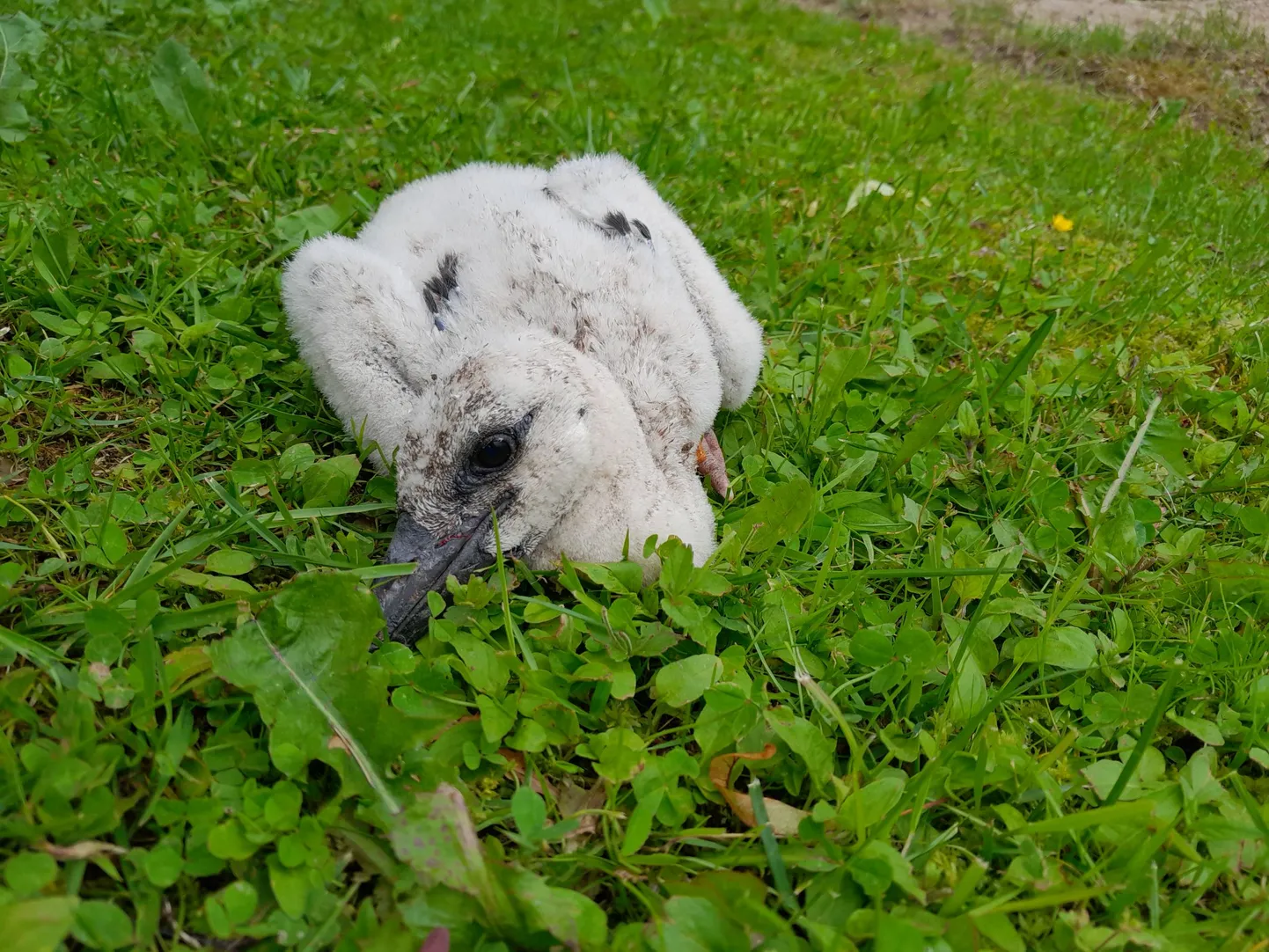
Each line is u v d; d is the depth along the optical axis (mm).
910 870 228
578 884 235
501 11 978
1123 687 297
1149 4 924
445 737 255
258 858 223
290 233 462
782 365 442
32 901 181
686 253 409
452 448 297
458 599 292
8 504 305
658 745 267
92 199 461
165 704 240
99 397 363
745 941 207
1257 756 271
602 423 317
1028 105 838
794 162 646
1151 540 363
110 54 652
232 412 377
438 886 211
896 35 1015
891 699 283
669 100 745
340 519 338
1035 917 233
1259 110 784
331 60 705
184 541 300
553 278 354
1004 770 257
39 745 224
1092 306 511
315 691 242
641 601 308
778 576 326
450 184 412
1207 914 237
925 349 483
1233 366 489
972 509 375
